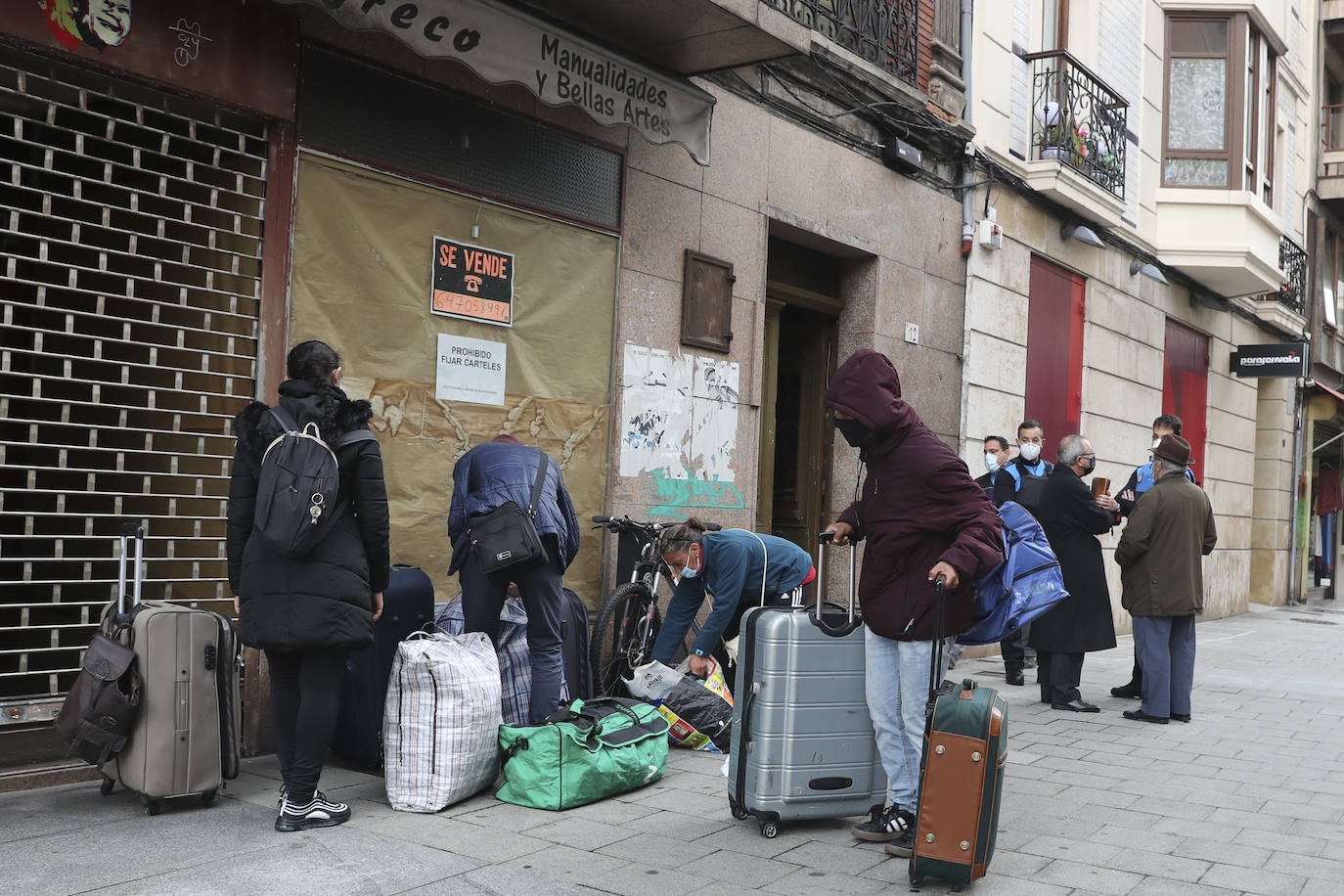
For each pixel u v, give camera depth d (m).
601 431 7.12
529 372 6.66
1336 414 20.28
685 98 6.94
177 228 5.29
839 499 9.63
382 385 5.85
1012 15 11.26
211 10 5.05
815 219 8.81
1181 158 14.38
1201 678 9.48
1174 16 14.48
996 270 10.93
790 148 8.57
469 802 4.69
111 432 5.38
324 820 4.25
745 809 4.39
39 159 5.13
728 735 5.85
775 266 9.02
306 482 4.02
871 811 4.44
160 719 4.23
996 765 3.73
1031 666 9.77
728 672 6.39
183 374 5.30
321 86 5.56
